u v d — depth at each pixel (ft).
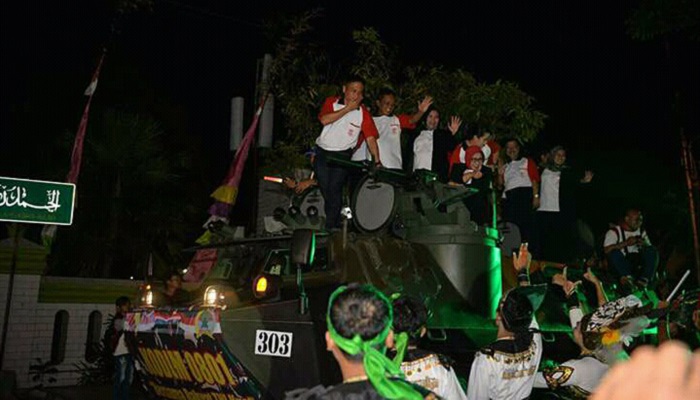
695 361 2.54
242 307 17.03
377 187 21.07
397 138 24.40
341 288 7.97
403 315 12.85
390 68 39.14
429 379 13.19
